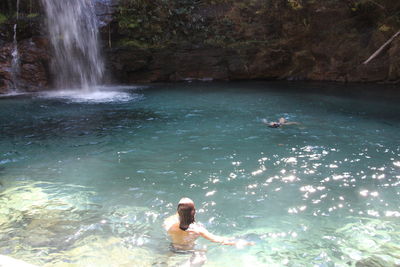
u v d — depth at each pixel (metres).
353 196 6.02
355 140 9.21
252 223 5.18
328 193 6.14
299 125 10.80
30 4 18.67
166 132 10.14
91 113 12.66
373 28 20.03
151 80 20.72
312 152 8.27
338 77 20.48
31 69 17.70
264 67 21.08
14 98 15.72
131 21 20.31
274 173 7.05
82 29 19.09
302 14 20.81
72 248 4.51
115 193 6.21
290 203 5.80
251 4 21.81
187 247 4.51
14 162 7.80
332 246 4.58
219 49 20.95
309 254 4.41
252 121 11.39
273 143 9.01
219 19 21.91
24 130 10.41
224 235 4.86
